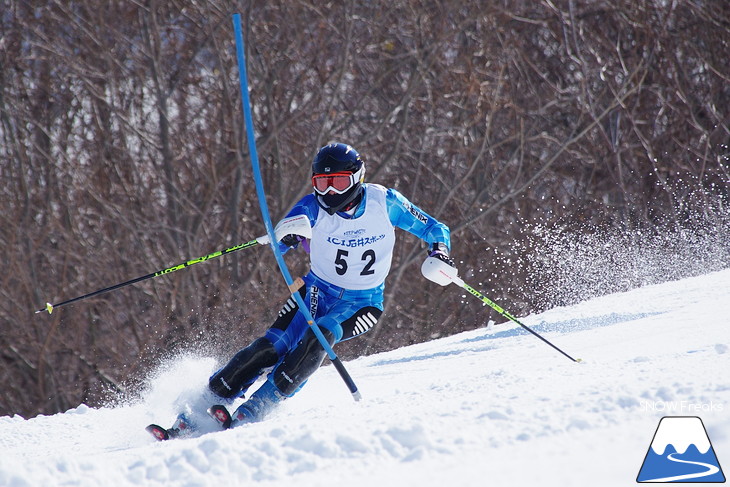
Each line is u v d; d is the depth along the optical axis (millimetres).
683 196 52844
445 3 50844
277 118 51438
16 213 47406
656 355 12195
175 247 47438
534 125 53250
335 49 52188
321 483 7773
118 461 8969
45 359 45406
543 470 7406
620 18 55844
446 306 51594
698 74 56594
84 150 50000
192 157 51188
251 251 49656
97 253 47562
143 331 47250
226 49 51250
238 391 13484
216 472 8328
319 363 13305
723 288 20641
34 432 15695
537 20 54406
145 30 49812
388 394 13312
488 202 53094
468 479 7395
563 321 20797
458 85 52781
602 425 8398
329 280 14219
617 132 53594
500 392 10625
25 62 49969
